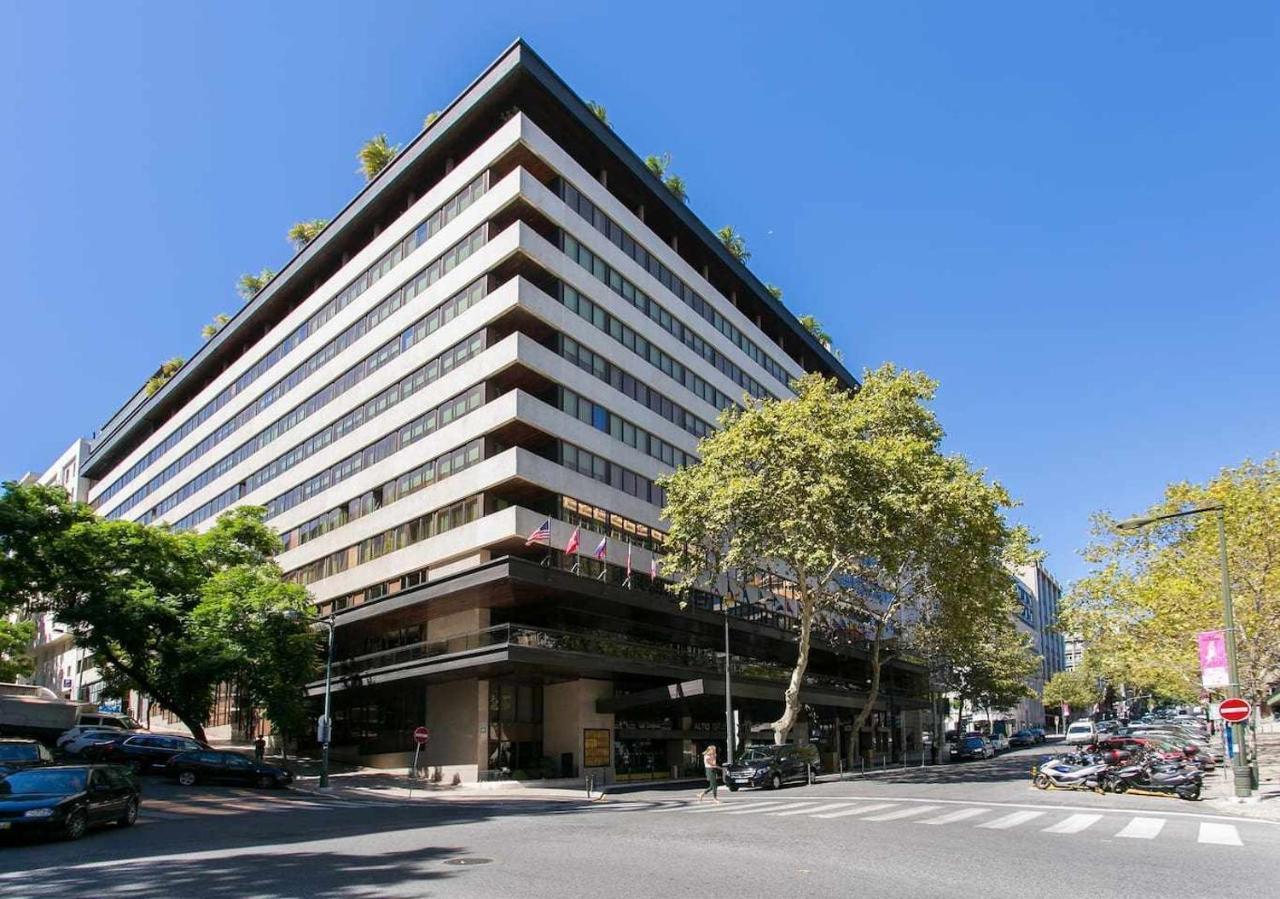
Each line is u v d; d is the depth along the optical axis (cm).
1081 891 1143
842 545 3881
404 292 4841
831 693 5616
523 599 4209
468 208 4512
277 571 4781
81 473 9706
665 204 5388
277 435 5750
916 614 6925
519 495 4253
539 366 4166
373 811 2573
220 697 6334
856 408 4259
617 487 4625
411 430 4591
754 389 6162
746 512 3853
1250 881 1225
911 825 1928
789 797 2970
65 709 4325
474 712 4128
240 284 6912
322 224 6372
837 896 1102
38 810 1817
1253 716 3312
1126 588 3669
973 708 9819
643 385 4972
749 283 6319
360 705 4984
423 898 1087
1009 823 1972
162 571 4394
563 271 4425
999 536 4238
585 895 1106
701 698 4481
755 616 5506
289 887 1177
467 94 4662
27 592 4197
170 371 8156
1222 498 3375
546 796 3391
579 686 4325
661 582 4794
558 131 4794
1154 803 2502
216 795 3109
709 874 1266
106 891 1178
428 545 4312
